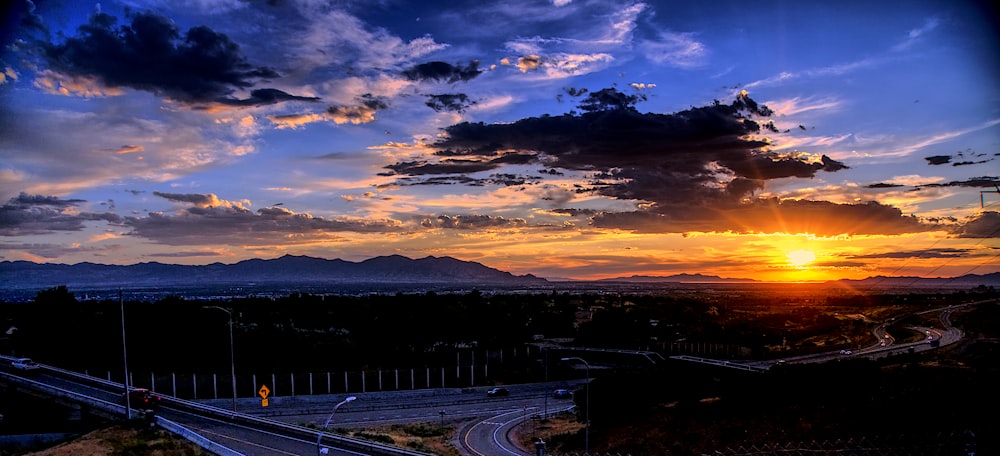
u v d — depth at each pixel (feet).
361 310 444.96
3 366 294.66
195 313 349.00
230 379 292.20
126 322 338.13
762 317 589.73
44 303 370.12
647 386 256.11
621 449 191.42
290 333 350.43
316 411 274.16
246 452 162.81
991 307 515.91
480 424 261.85
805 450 147.43
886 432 153.79
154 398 232.12
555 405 307.17
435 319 423.23
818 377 207.00
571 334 499.92
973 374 184.14
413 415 279.28
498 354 396.57
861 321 524.52
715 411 207.72
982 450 120.67
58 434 213.05
